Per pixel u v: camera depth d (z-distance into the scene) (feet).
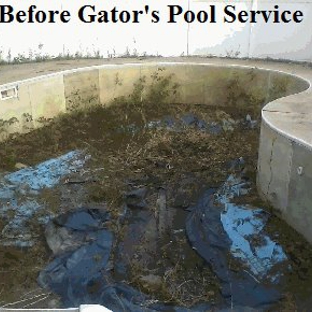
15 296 13.62
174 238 16.33
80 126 25.05
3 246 15.72
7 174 20.15
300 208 15.47
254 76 26.48
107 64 26.76
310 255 14.89
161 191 19.16
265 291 13.73
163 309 13.14
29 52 27.76
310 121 16.99
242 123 25.94
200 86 27.89
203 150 22.36
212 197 18.38
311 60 29.09
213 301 13.52
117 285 13.98
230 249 15.44
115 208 17.93
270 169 16.76
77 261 15.06
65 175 20.31
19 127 23.20
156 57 29.68
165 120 26.30
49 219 17.15
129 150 22.75
